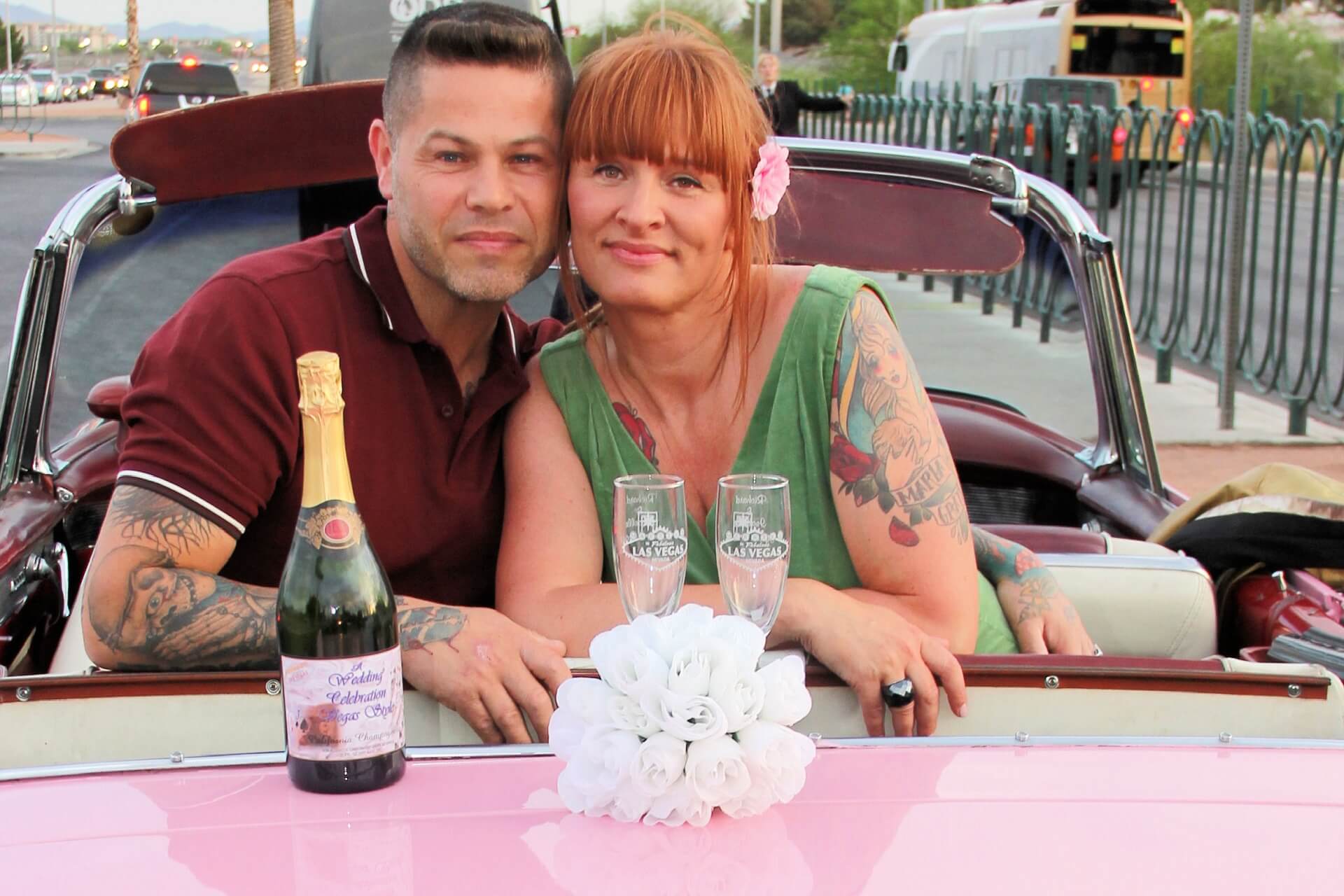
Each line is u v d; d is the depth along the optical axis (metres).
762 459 2.10
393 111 2.04
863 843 1.19
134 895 1.11
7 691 1.49
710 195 1.96
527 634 1.70
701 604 1.94
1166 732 1.57
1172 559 2.28
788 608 1.73
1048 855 1.16
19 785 1.32
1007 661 1.64
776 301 2.11
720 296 2.06
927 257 2.98
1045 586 2.18
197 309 1.98
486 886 1.12
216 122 2.60
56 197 17.61
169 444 1.88
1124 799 1.26
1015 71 19.27
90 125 38.38
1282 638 2.04
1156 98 18.72
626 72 1.92
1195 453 7.16
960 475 3.28
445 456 2.14
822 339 2.06
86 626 1.84
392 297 2.05
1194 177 8.58
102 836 1.21
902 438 2.02
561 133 2.04
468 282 2.03
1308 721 1.54
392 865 1.16
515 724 1.66
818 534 2.08
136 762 1.36
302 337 1.99
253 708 1.52
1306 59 29.30
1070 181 10.69
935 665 1.61
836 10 45.81
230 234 2.90
